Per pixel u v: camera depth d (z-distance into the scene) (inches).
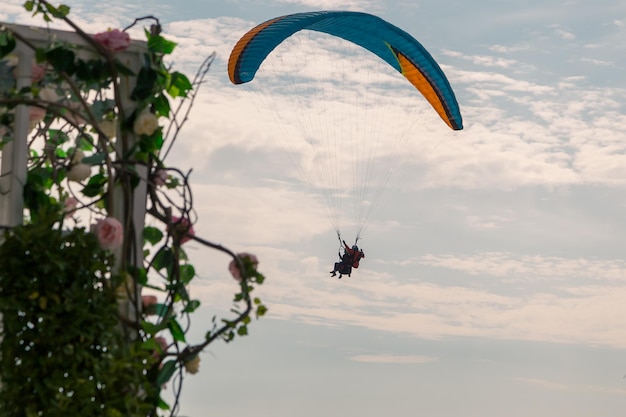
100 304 153.5
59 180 181.2
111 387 152.9
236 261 167.5
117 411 150.6
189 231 169.8
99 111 172.9
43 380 148.0
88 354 150.4
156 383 164.9
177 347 167.8
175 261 167.6
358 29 401.7
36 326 148.9
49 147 180.7
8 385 148.1
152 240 169.6
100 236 155.2
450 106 417.7
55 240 151.0
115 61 163.6
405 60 419.5
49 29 159.9
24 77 160.9
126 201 166.2
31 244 149.6
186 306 169.2
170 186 169.8
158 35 168.9
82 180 168.9
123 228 166.9
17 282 147.6
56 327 148.0
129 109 168.1
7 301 146.8
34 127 179.8
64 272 150.6
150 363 161.9
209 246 168.9
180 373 167.0
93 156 168.4
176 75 171.6
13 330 147.6
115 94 164.6
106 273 156.2
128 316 166.4
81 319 149.9
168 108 171.6
